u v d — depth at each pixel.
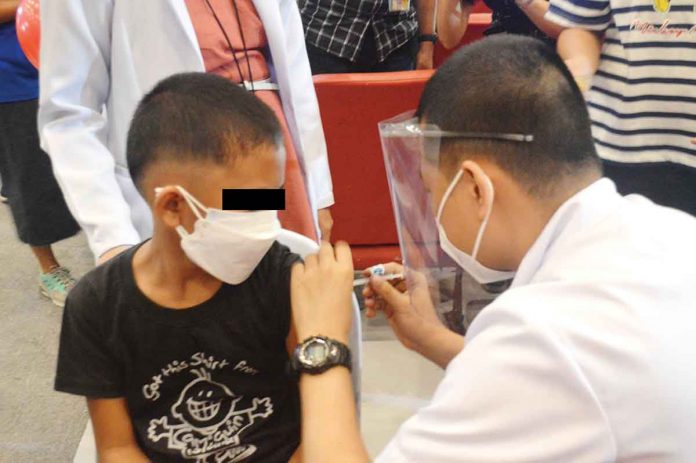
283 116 1.65
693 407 0.71
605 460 0.69
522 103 0.80
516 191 0.83
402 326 1.22
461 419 0.73
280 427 1.09
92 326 1.02
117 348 1.02
